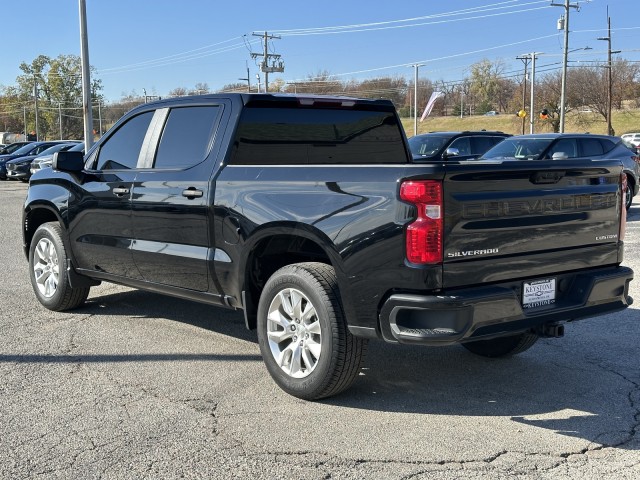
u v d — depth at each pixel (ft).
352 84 280.92
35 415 13.97
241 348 18.53
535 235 14.02
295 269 14.70
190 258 17.17
